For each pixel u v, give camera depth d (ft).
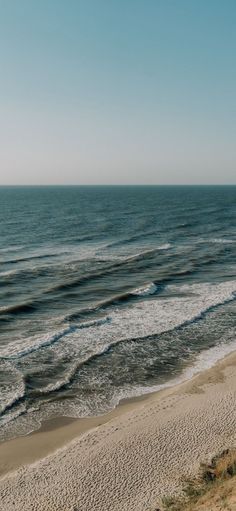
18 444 50.80
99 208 393.91
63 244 185.37
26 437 52.21
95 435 51.31
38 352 75.46
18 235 211.41
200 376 66.39
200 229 240.32
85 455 47.62
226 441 48.47
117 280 124.67
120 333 84.43
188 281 123.85
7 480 44.34
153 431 51.39
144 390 63.67
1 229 233.76
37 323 89.66
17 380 65.72
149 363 72.23
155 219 290.97
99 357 73.92
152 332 84.84
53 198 615.98
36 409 58.34
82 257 155.63
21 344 78.23
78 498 41.11
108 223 264.31
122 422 53.93
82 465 45.96
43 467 46.11
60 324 88.84
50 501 40.91
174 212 349.00
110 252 166.50
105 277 127.85
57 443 50.93
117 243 188.65
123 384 65.46
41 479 44.14
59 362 72.08
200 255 160.97
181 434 50.42
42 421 55.67
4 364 70.79
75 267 138.92
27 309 97.96
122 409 58.54
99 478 43.78
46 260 150.20
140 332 84.89
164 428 51.90
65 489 42.47
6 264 143.02
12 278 123.85
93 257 155.84
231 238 206.18
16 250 169.99
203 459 45.68
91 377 67.36
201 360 73.31
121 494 41.24
